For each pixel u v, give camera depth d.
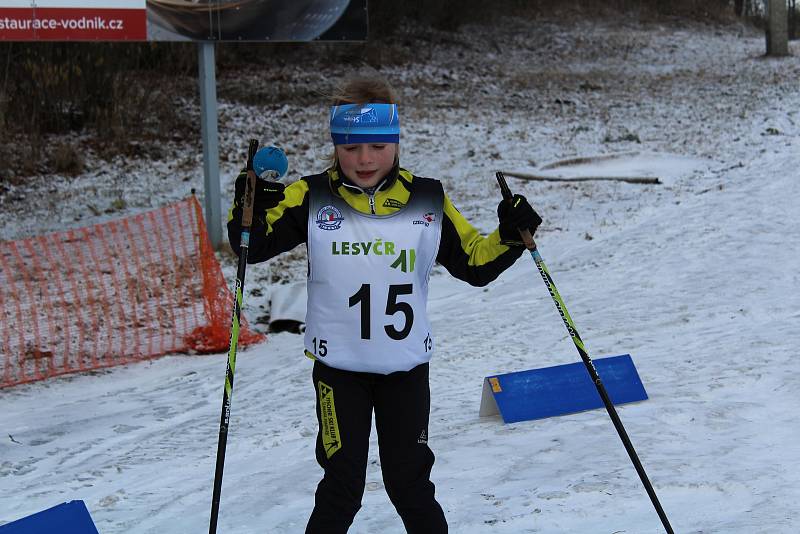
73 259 12.09
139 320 10.20
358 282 3.64
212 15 12.05
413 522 3.70
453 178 16.31
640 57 31.05
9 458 6.46
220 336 9.58
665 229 12.43
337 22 12.66
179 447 6.39
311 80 23.72
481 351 8.22
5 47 18.11
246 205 3.53
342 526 3.58
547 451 5.43
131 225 13.53
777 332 7.88
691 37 35.28
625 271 10.77
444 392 7.21
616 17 36.41
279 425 6.70
